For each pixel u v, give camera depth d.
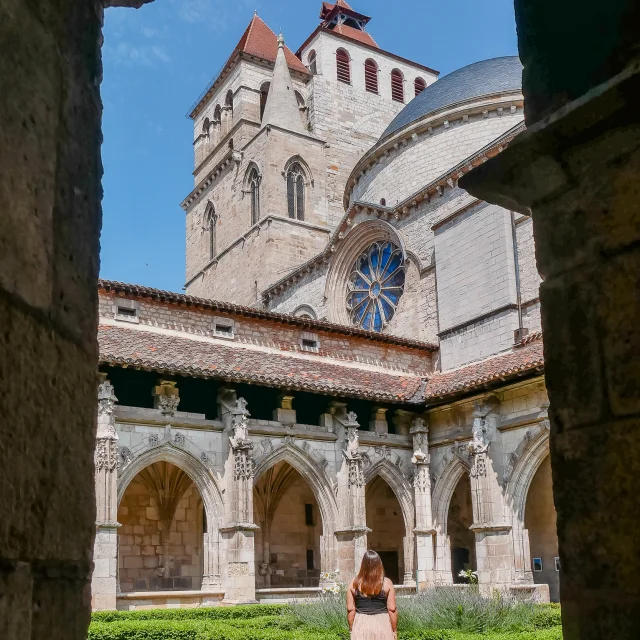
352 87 69.81
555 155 4.34
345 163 67.25
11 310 3.11
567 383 4.18
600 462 3.94
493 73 49.59
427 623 19.73
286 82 62.84
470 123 46.84
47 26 3.58
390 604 11.96
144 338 30.05
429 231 41.50
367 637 11.73
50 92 3.57
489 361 33.84
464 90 48.75
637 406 3.82
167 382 27.66
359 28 80.38
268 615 24.25
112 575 24.20
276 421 29.55
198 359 29.02
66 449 3.42
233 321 34.16
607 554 3.85
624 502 3.81
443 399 31.42
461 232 37.97
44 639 3.16
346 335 36.78
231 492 27.47
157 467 31.80
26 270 3.23
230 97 69.44
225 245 64.06
